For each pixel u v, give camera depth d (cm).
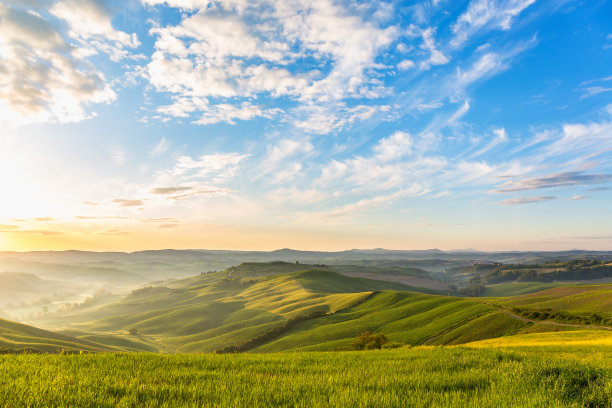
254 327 18412
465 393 601
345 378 720
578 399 596
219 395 558
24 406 470
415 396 574
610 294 11744
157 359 988
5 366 729
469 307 12625
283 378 714
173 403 508
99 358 934
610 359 1170
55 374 670
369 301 18750
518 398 558
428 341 10244
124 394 560
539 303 12388
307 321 16275
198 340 19088
